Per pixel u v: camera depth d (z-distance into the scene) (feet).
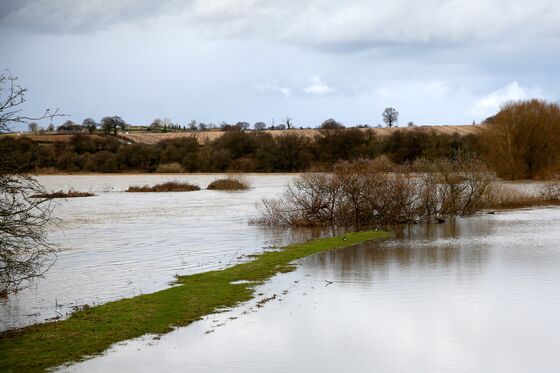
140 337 50.34
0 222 53.01
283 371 42.80
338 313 56.80
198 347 47.75
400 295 63.41
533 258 84.53
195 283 70.95
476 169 147.84
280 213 141.28
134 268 85.25
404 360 44.60
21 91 52.01
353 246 99.40
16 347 48.03
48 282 75.36
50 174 419.33
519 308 57.82
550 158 257.34
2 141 55.67
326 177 133.28
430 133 396.98
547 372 42.22
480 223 130.72
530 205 169.99
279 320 54.70
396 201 132.77
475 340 48.80
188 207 191.52
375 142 414.62
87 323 54.24
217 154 435.53
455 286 67.26
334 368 43.21
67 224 145.59
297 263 83.76
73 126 547.49
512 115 260.83
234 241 111.86
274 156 428.56
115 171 433.89
